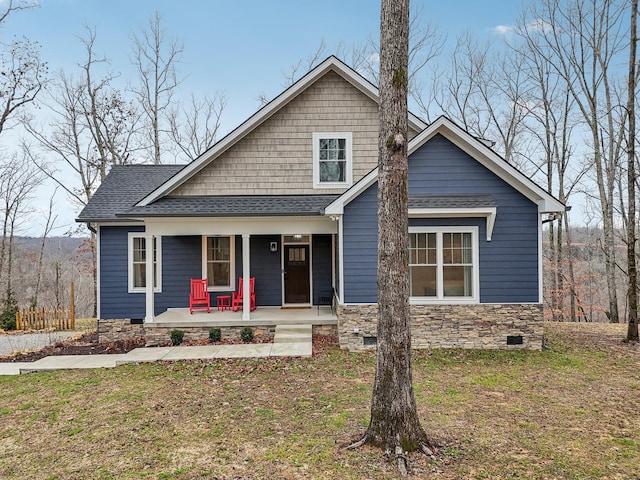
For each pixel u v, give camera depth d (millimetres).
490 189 10102
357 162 12125
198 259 12898
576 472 4402
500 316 10023
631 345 10445
